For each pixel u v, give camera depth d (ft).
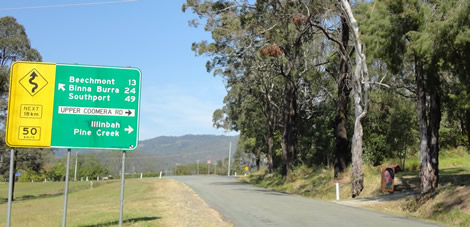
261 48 93.86
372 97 105.19
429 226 42.14
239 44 98.89
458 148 124.57
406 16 57.41
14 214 76.23
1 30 131.13
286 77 115.03
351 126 124.36
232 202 67.05
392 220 46.29
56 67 34.91
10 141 33.63
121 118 35.29
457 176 76.89
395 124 103.86
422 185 64.13
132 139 35.27
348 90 95.20
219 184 131.03
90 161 363.76
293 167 130.62
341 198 82.02
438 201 53.57
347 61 88.02
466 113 68.03
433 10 54.54
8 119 33.81
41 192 197.47
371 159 111.24
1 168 170.71
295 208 57.77
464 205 48.39
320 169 115.34
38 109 34.32
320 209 56.65
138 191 106.52
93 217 49.32
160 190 99.86
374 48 60.29
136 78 35.83
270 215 49.62
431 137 64.23
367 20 62.54
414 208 57.16
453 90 61.62
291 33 92.79
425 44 51.06
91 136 34.81
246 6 93.20
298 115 155.43
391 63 59.93
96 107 35.09
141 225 40.52
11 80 34.19
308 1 84.23
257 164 249.96
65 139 34.45
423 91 63.93
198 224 41.93
